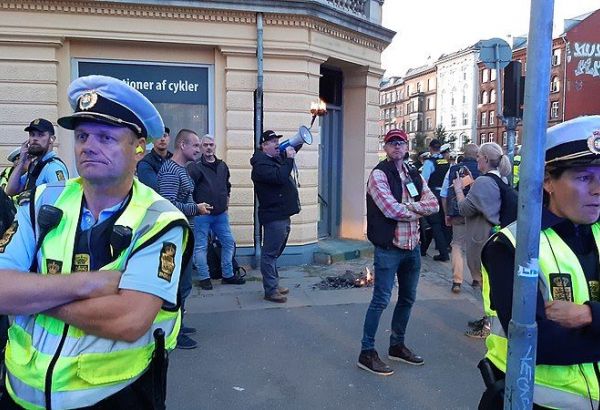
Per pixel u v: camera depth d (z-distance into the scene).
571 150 1.70
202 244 6.41
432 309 5.75
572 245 1.78
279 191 5.80
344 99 9.12
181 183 4.95
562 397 1.71
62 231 1.73
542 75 1.53
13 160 5.44
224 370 4.19
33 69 7.05
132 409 1.73
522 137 1.58
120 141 1.74
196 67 7.55
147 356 1.77
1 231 3.06
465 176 5.67
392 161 4.16
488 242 1.90
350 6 8.59
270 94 7.61
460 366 4.29
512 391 1.64
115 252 1.69
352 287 6.59
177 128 7.57
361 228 9.09
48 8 6.96
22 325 1.72
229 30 7.38
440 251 8.42
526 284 1.59
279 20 7.49
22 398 1.67
